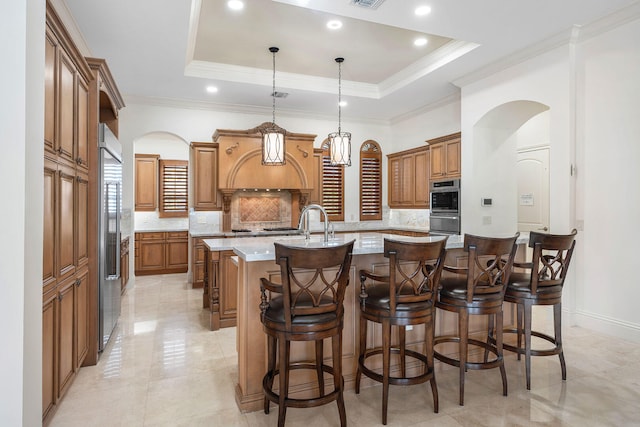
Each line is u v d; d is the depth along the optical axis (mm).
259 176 5785
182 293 5379
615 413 2191
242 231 5930
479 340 2963
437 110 6043
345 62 4875
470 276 2322
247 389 2264
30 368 1582
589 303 3666
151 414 2225
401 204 6738
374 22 3721
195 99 5754
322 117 6715
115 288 3602
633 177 3309
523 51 4031
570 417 2152
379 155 7156
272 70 5133
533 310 4316
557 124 3797
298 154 5984
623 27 3352
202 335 3623
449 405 2299
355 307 2559
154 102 5676
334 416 2193
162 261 6883
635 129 3291
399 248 2117
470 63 4406
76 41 3521
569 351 3123
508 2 3131
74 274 2521
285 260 1854
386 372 2127
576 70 3701
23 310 1497
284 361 1957
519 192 6062
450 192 5262
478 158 4875
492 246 2312
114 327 3721
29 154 1565
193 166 5871
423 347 2783
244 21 3771
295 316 1941
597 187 3570
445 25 3514
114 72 4621
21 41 1496
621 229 3398
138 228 7266
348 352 2539
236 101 5879
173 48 3926
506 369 2812
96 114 2957
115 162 3488
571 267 3760
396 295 2168
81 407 2299
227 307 3838
